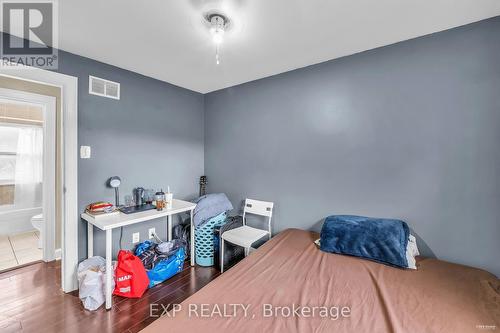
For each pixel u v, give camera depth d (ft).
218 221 8.52
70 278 6.55
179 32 5.55
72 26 5.29
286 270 4.88
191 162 10.19
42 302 6.07
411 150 5.89
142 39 5.87
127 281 6.28
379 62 6.29
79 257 6.78
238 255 8.74
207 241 8.30
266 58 6.97
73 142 6.57
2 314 5.60
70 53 6.53
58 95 8.92
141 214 6.83
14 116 11.59
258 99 8.81
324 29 5.43
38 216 10.18
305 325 3.23
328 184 7.25
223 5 4.58
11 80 7.79
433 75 5.58
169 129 9.27
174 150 9.47
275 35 5.68
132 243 8.11
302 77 7.68
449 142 5.43
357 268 4.94
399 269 4.88
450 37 5.37
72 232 6.57
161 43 6.07
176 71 8.00
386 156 6.24
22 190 11.92
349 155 6.83
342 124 6.93
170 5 4.58
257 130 8.89
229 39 5.88
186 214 9.87
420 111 5.76
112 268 6.53
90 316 5.57
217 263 8.38
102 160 7.27
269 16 4.92
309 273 4.75
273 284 4.33
